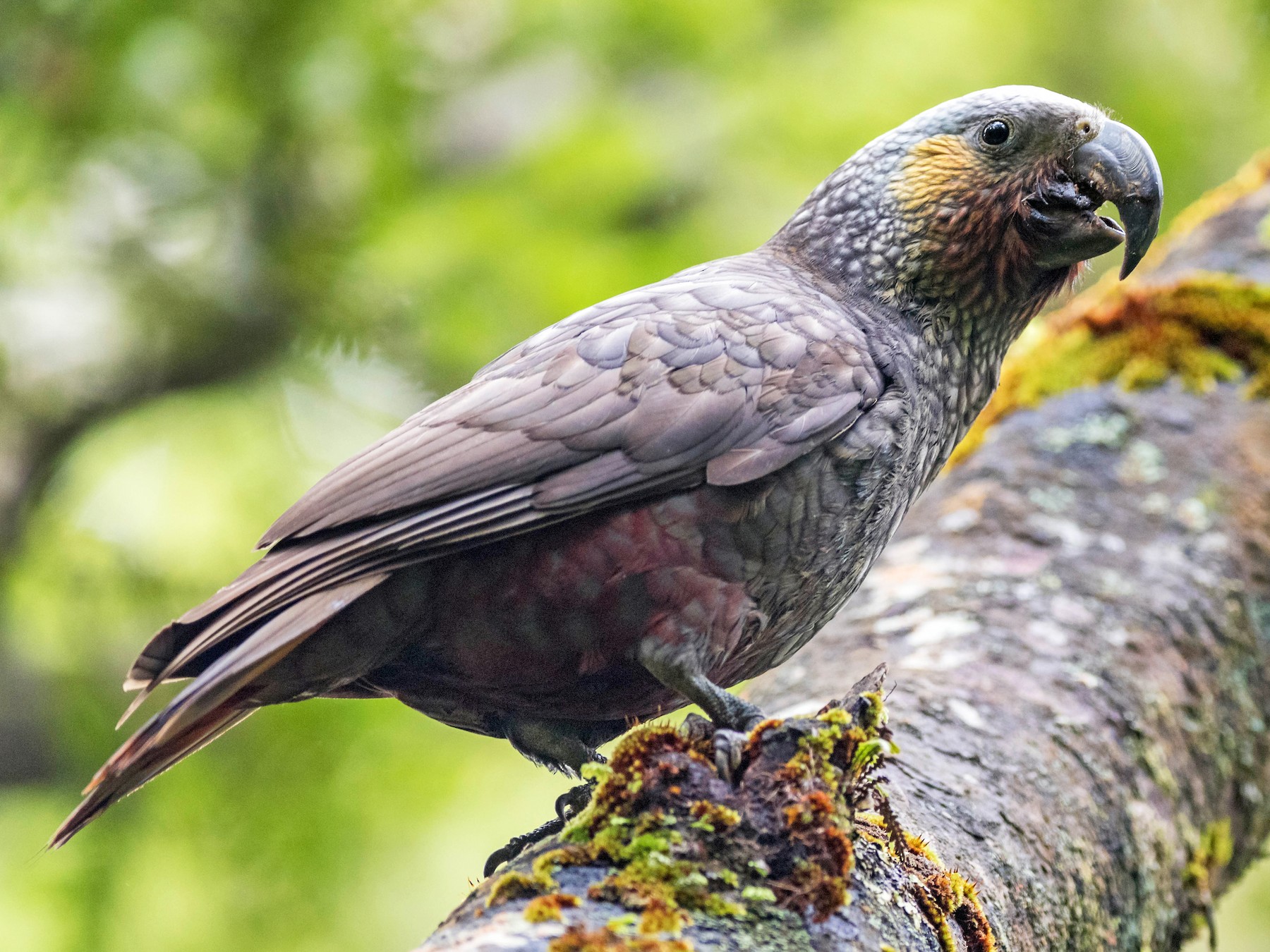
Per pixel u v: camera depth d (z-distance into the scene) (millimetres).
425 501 6387
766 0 15125
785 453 6555
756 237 14062
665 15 15023
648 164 14320
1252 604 8781
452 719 7320
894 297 7500
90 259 14820
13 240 14297
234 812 13594
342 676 6652
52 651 14586
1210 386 9906
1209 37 15367
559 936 4656
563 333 7016
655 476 6477
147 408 15477
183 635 6375
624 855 5082
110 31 13703
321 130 14383
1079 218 7523
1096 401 9922
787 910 5020
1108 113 7961
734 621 6566
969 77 14586
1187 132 15484
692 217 14352
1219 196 11766
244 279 14891
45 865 13422
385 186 14664
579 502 6410
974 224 7477
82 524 14703
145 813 13680
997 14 15070
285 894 13508
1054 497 9227
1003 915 6273
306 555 6379
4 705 15852
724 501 6516
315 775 13797
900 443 6945
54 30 13789
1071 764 7312
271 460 14844
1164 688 8031
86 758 14234
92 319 15406
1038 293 7898
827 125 14297
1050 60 15250
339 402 15078
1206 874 8039
